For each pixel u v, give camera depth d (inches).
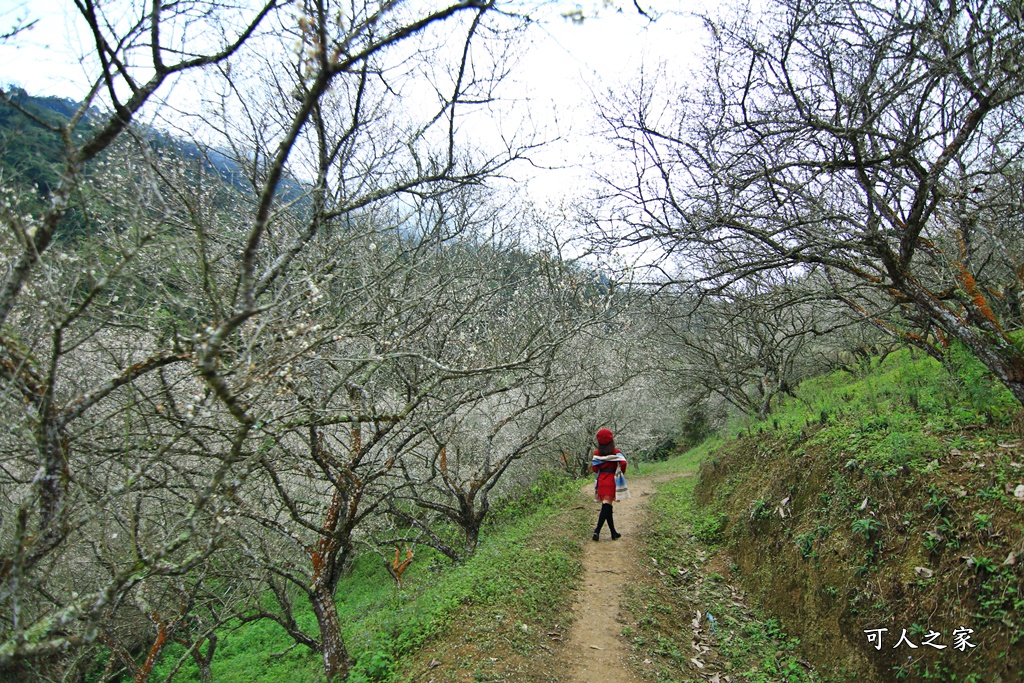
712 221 251.3
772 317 587.8
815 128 221.5
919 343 311.3
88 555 301.9
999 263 311.1
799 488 301.4
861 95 220.8
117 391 269.1
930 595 199.5
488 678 208.1
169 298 191.2
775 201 244.7
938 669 187.3
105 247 210.5
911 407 297.1
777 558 291.0
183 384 257.3
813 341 697.6
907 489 232.1
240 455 212.2
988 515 197.9
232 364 170.7
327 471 291.9
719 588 313.7
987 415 250.5
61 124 143.1
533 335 370.0
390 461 339.3
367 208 286.0
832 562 248.2
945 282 276.5
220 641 462.0
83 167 158.2
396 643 253.8
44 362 200.1
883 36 226.5
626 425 761.0
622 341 621.0
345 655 267.4
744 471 392.8
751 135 242.4
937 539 206.8
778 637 259.8
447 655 226.7
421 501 441.4
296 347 188.7
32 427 146.3
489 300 387.9
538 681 212.8
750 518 332.2
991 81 210.2
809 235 244.2
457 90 213.2
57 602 253.6
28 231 140.9
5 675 211.3
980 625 181.2
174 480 285.4
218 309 167.9
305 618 495.8
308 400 244.1
